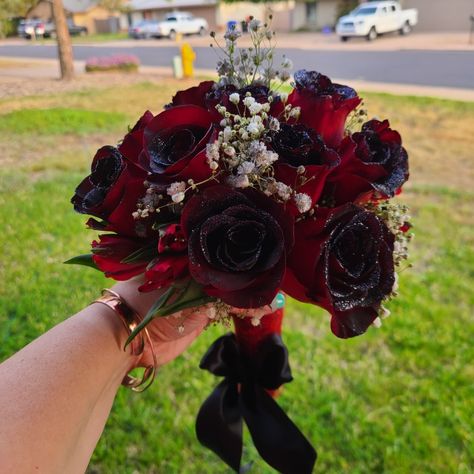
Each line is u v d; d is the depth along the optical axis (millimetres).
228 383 1430
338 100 978
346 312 849
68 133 7277
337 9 26844
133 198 887
